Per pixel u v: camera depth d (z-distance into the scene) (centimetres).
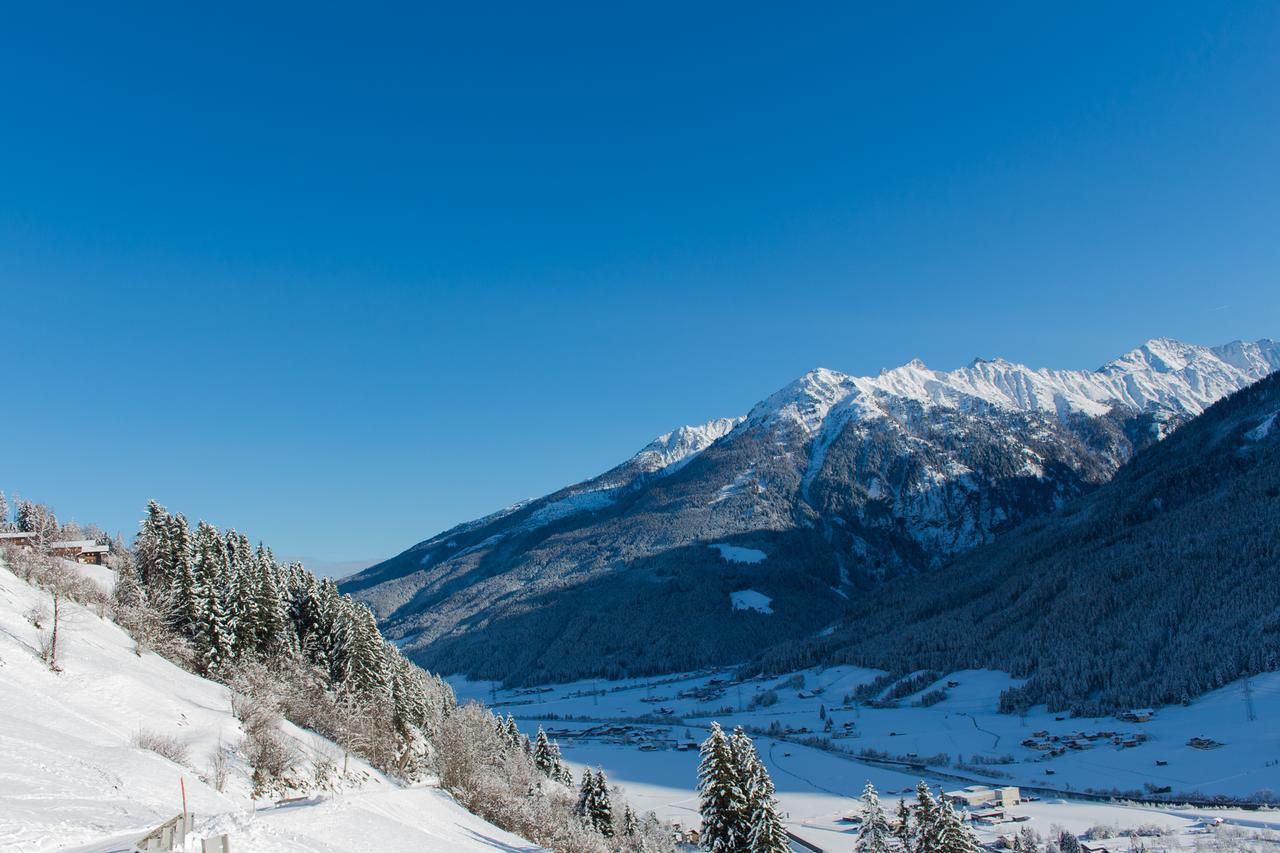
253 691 8619
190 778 5834
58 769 4847
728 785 6688
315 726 9188
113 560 13488
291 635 11150
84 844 3684
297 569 12706
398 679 11306
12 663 6606
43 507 14538
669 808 16050
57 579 9131
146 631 9262
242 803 5875
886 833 9494
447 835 6297
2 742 4975
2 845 3416
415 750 10612
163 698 7419
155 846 3562
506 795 9012
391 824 5525
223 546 12912
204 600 10094
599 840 9369
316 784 7400
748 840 6556
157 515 11975
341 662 11162
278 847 4009
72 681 6900
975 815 12812
